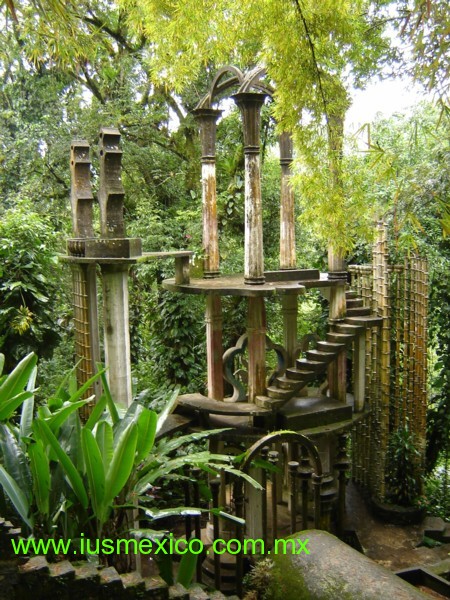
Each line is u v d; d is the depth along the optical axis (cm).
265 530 238
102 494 212
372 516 518
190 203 841
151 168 852
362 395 496
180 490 497
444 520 530
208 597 201
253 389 448
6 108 873
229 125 809
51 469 226
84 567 187
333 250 455
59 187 810
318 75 333
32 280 428
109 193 341
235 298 706
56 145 784
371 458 545
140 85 866
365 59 385
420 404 540
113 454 212
